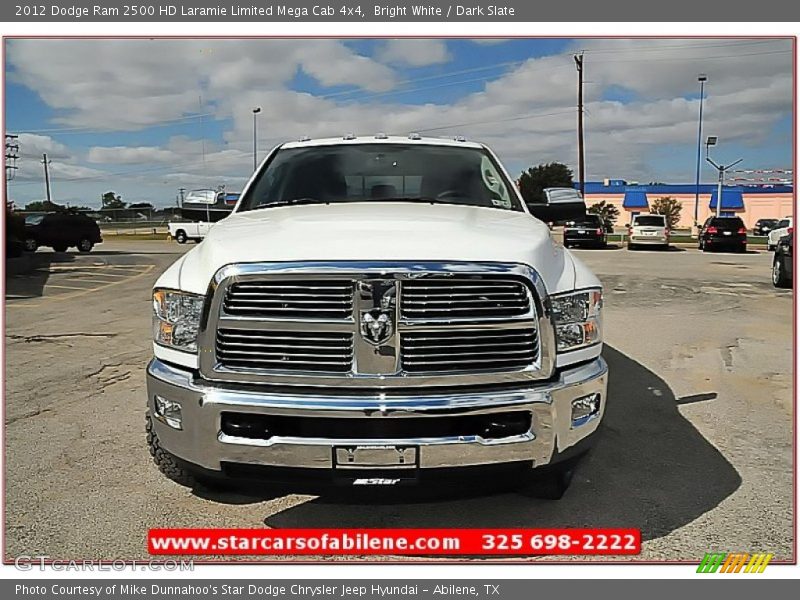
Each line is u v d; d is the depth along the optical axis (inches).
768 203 2438.5
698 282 522.0
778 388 207.2
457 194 162.1
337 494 106.0
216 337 103.6
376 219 123.2
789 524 119.3
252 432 103.4
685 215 2620.6
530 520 121.4
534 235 117.6
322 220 122.4
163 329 111.7
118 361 244.8
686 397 196.9
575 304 111.3
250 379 102.7
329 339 101.7
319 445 100.9
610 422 173.8
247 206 162.4
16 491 132.4
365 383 101.0
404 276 100.5
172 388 107.3
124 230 2014.0
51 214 1003.3
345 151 174.6
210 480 116.0
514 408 102.9
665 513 123.6
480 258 103.6
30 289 494.6
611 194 2711.6
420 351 102.1
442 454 101.1
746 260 789.2
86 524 119.8
